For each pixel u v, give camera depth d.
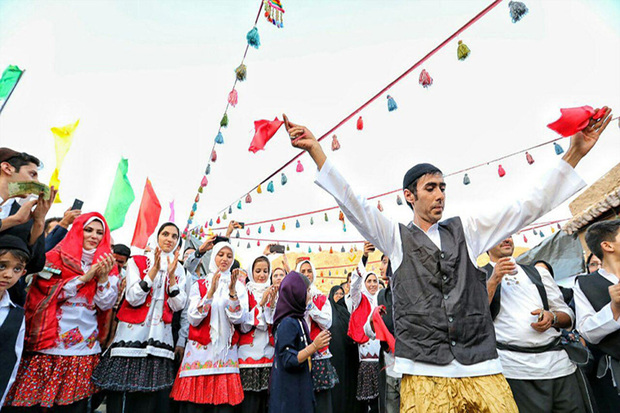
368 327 3.88
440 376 1.55
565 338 2.78
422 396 1.54
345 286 6.64
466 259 1.74
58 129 2.66
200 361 3.24
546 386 2.53
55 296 2.69
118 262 3.83
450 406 1.50
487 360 1.59
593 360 2.96
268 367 3.62
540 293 2.75
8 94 2.83
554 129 1.63
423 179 1.88
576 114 1.57
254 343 3.65
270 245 4.54
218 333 3.31
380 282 5.71
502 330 2.70
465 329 1.61
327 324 4.07
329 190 1.70
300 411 2.84
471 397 1.51
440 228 1.85
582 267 5.87
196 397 3.11
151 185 4.29
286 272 4.44
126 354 3.00
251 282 4.28
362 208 1.75
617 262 2.56
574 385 2.56
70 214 3.16
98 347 2.97
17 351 2.29
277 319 3.28
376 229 1.79
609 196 4.79
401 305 1.72
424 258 1.73
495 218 1.79
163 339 3.24
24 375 2.50
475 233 1.83
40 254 2.51
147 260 3.50
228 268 3.89
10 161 2.64
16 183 2.28
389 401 3.78
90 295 2.90
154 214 4.18
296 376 2.94
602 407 2.96
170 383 3.20
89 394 2.78
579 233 5.88
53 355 2.62
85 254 3.08
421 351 1.60
